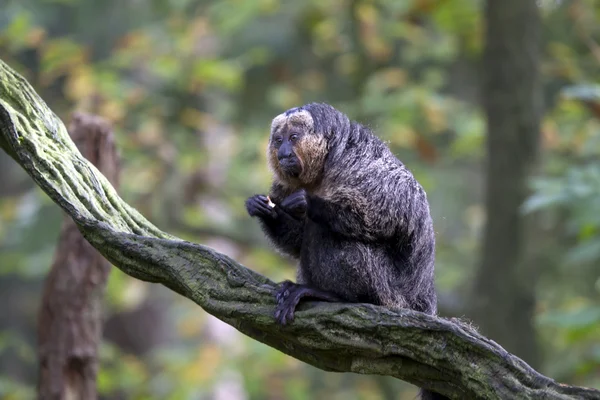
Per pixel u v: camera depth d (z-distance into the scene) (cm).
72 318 930
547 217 1638
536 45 1362
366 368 609
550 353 1686
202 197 1692
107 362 1512
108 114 1565
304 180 762
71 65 1603
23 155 704
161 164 1655
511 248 1341
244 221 1981
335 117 755
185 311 1898
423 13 1680
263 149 1653
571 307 1564
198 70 1655
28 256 1717
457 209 2228
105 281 953
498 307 1337
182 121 1739
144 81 1895
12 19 1697
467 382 559
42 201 1572
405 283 709
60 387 923
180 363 1672
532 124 1352
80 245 937
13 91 735
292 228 755
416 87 1641
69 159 720
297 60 1991
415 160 1828
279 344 647
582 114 1544
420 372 588
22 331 2594
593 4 1584
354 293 686
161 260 660
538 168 1359
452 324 567
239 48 1967
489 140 1370
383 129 1606
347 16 1770
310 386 2033
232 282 638
